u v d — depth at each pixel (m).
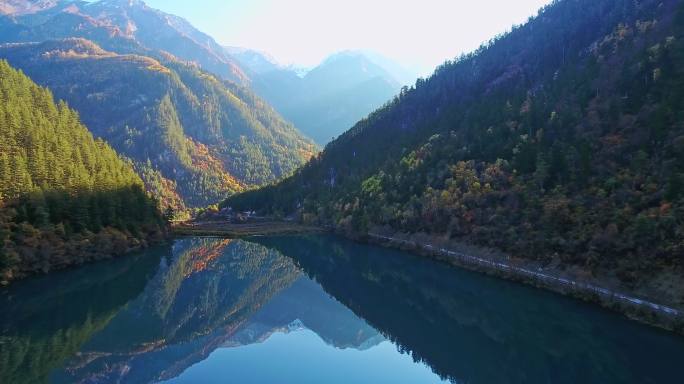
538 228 88.50
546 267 81.88
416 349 59.50
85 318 69.56
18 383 44.84
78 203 105.94
